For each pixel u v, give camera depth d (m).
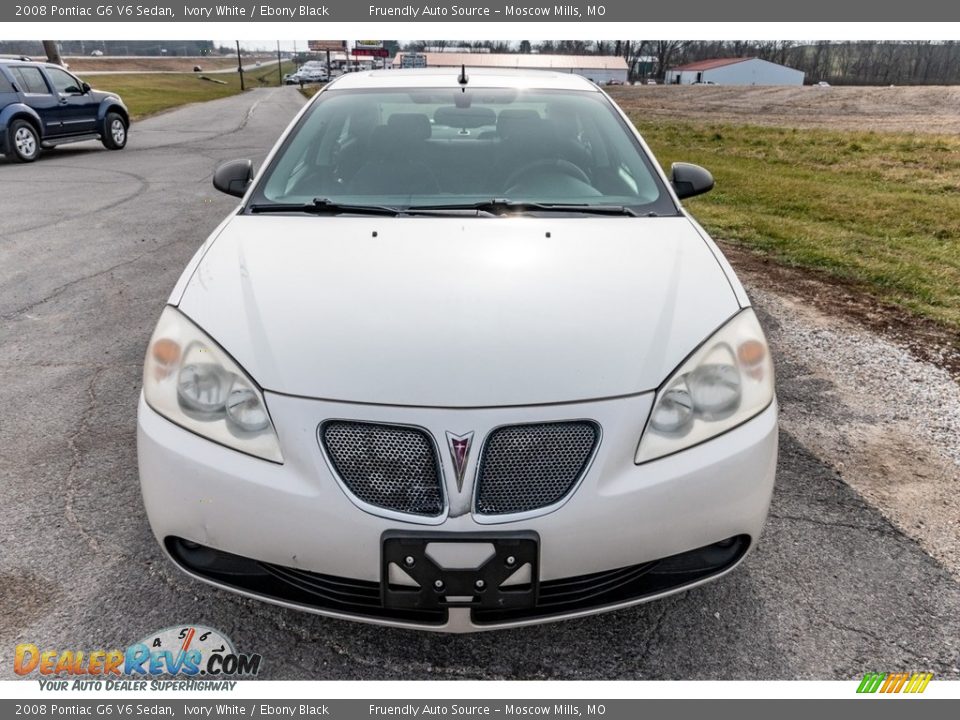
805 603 2.10
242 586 1.81
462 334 1.78
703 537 1.75
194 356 1.79
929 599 2.11
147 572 2.20
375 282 1.98
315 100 3.09
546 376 1.70
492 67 3.60
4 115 11.03
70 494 2.58
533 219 2.45
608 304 1.91
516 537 1.62
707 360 1.79
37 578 2.16
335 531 1.65
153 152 12.72
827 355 3.85
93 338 4.03
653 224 2.43
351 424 1.66
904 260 5.78
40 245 6.01
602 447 1.67
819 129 21.48
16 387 3.41
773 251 6.08
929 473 2.76
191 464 1.72
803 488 2.65
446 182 2.67
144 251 5.82
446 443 1.64
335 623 2.04
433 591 1.66
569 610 1.74
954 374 3.62
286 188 2.64
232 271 2.07
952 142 16.72
